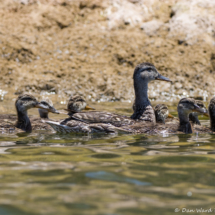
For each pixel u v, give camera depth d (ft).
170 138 35.29
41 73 66.39
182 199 18.86
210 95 62.69
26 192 19.61
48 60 68.74
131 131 37.73
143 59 68.28
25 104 40.86
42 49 70.18
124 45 70.44
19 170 23.36
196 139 34.88
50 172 22.99
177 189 20.22
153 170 23.54
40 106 41.91
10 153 28.37
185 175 22.53
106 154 27.94
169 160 26.11
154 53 68.90
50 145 31.71
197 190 20.07
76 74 66.13
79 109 45.57
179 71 66.44
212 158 26.76
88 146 31.17
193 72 66.33
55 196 19.11
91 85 64.34
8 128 39.27
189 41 70.38
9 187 20.31
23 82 64.54
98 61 68.59
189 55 68.69
